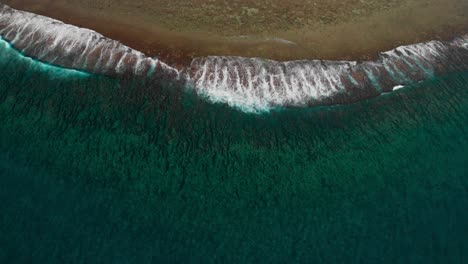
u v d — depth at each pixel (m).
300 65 28.72
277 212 21.27
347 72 28.81
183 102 26.23
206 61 28.39
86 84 26.89
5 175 21.19
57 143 23.17
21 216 19.42
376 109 27.11
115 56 28.41
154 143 23.80
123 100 25.98
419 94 28.27
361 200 22.03
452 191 22.52
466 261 19.27
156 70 27.75
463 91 28.75
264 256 19.34
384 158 24.25
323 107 27.02
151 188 21.67
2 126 23.75
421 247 19.78
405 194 22.36
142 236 19.48
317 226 20.73
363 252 19.59
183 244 19.45
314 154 24.25
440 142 25.30
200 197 21.61
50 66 28.06
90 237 19.05
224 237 19.97
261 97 27.06
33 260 17.86
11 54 28.88
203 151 23.75
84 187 21.22
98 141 23.53
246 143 24.47
